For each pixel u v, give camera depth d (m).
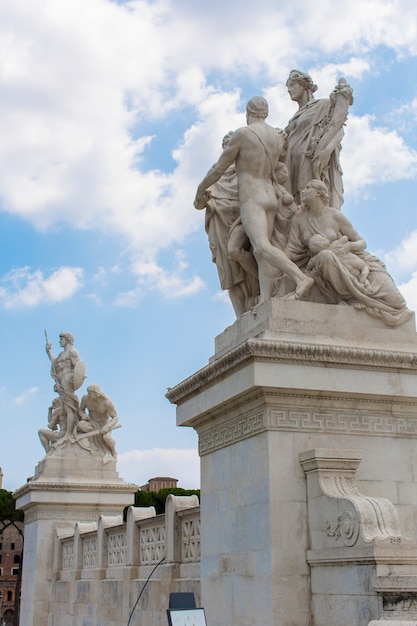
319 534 7.05
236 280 9.58
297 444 7.53
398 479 7.80
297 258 8.95
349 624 6.36
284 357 7.56
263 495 7.41
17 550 60.91
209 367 8.42
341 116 9.52
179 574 10.39
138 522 12.33
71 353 20.08
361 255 8.70
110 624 12.93
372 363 7.84
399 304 8.38
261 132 9.20
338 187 9.62
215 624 8.23
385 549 6.09
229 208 9.70
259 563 7.33
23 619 18.83
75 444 19.20
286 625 6.93
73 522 18.44
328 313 8.12
